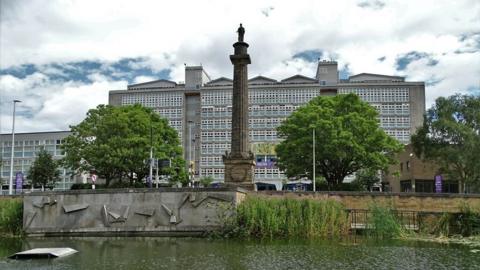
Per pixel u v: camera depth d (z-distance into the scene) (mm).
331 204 37812
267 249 28766
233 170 45844
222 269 21766
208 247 29891
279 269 21781
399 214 40938
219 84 146750
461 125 61812
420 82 137250
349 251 27922
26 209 39344
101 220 38469
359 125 65062
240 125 46375
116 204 38531
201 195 37406
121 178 72000
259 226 35438
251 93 142125
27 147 135750
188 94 146750
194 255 26297
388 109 137000
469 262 23938
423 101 136625
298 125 67250
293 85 140250
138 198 38344
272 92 141250
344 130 64375
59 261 24453
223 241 33344
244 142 46344
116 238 36438
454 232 37812
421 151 67062
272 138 139250
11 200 41000
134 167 66812
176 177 75125
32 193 39406
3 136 137750
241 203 37125
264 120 140375
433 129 64562
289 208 36375
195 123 145500
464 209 39594
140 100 148125
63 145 69438
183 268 22078
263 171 136500
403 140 135250
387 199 44188
